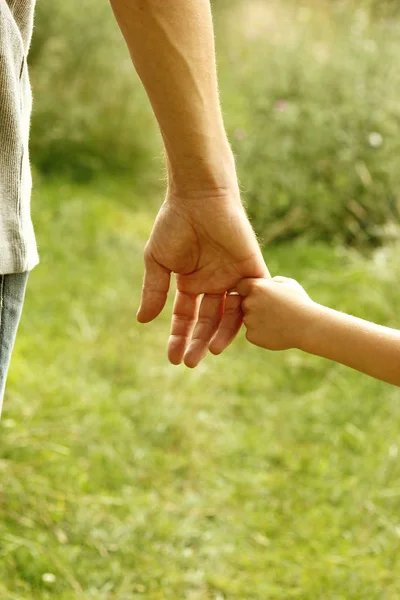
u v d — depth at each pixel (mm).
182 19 1380
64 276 4438
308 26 6691
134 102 6430
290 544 2609
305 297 1518
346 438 3191
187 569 2473
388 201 4914
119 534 2553
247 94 5848
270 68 5715
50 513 2596
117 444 3029
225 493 2848
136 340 3912
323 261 4707
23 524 2516
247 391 3578
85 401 3254
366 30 5727
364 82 5219
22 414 3041
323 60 5625
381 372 1403
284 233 5055
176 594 2373
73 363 3611
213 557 2520
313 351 1471
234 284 1648
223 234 1583
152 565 2459
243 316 1645
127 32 1386
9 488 2621
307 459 3080
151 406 3318
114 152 6281
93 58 6328
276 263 4691
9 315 1271
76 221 5020
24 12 1294
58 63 6172
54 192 5535
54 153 6078
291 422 3324
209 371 3682
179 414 3260
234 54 7246
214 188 1563
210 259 1637
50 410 3111
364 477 2910
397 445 3049
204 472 2975
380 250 4641
